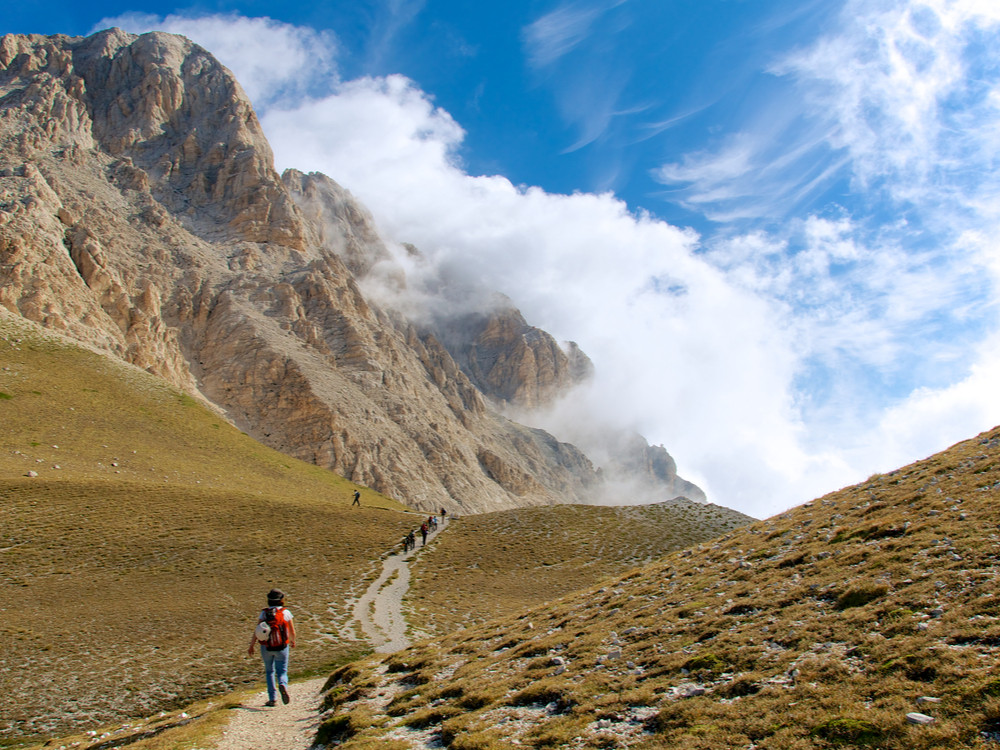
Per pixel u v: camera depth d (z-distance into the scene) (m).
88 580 51.66
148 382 120.25
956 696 10.12
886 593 15.55
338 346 188.50
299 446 150.12
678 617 19.66
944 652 11.58
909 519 21.25
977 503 20.20
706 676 14.33
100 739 23.03
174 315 164.38
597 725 13.14
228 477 96.94
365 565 62.91
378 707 18.86
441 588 57.22
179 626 43.41
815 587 17.94
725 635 16.52
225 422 124.94
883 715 10.23
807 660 13.24
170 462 94.06
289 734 17.66
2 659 36.34
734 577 22.61
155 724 23.05
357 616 47.97
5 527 58.69
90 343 131.88
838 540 22.31
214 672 36.00
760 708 11.80
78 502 66.81
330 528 72.88
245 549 62.62
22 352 107.38
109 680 34.53
